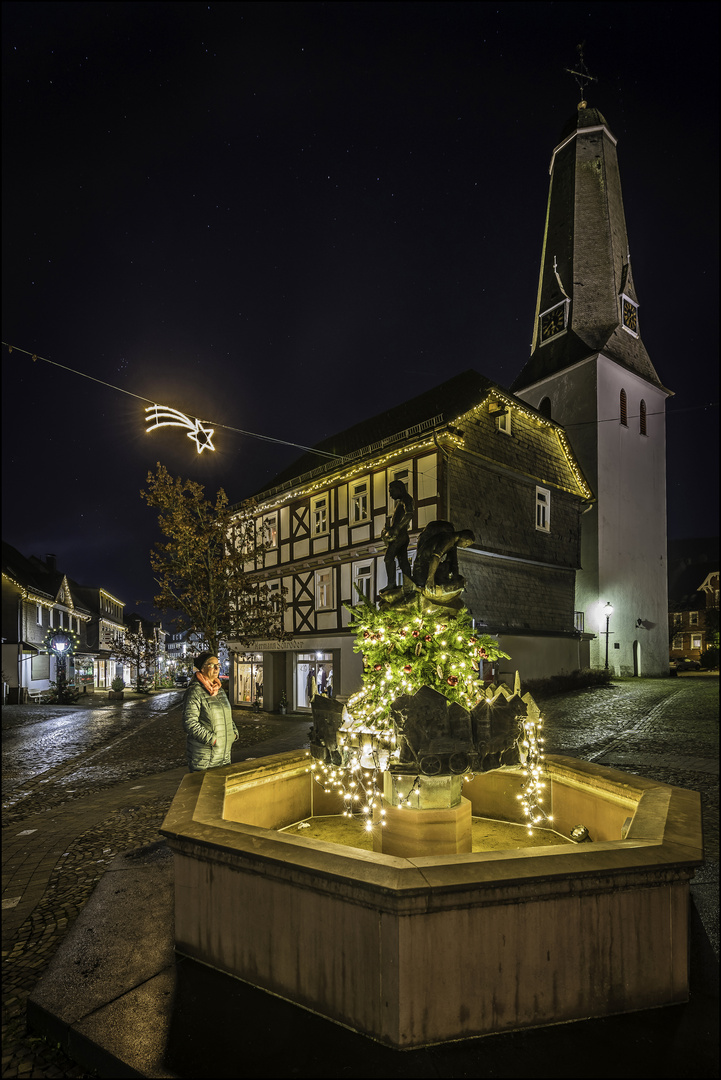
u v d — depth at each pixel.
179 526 18.48
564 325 30.86
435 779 3.42
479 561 20.09
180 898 2.89
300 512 23.86
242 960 2.60
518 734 3.46
